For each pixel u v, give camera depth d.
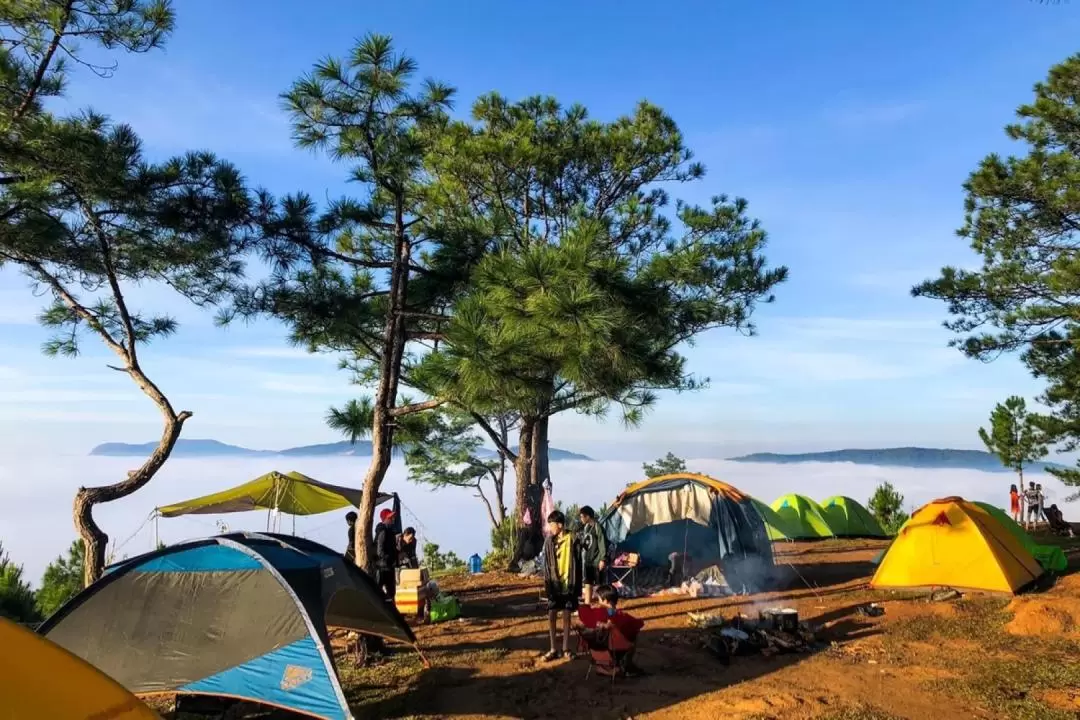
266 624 6.25
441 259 10.66
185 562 6.70
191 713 6.50
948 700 6.47
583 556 8.36
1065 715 5.91
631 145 15.66
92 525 9.51
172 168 8.91
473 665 7.95
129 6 7.92
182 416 10.20
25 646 3.34
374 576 10.12
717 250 14.51
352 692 7.18
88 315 10.31
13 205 8.12
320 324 10.74
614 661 7.38
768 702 6.45
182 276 10.21
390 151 9.53
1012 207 17.92
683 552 12.70
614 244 14.98
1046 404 21.38
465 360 7.97
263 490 15.49
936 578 10.95
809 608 10.48
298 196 9.62
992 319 19.20
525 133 15.09
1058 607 8.81
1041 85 17.73
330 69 8.91
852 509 19.97
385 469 10.19
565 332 7.66
